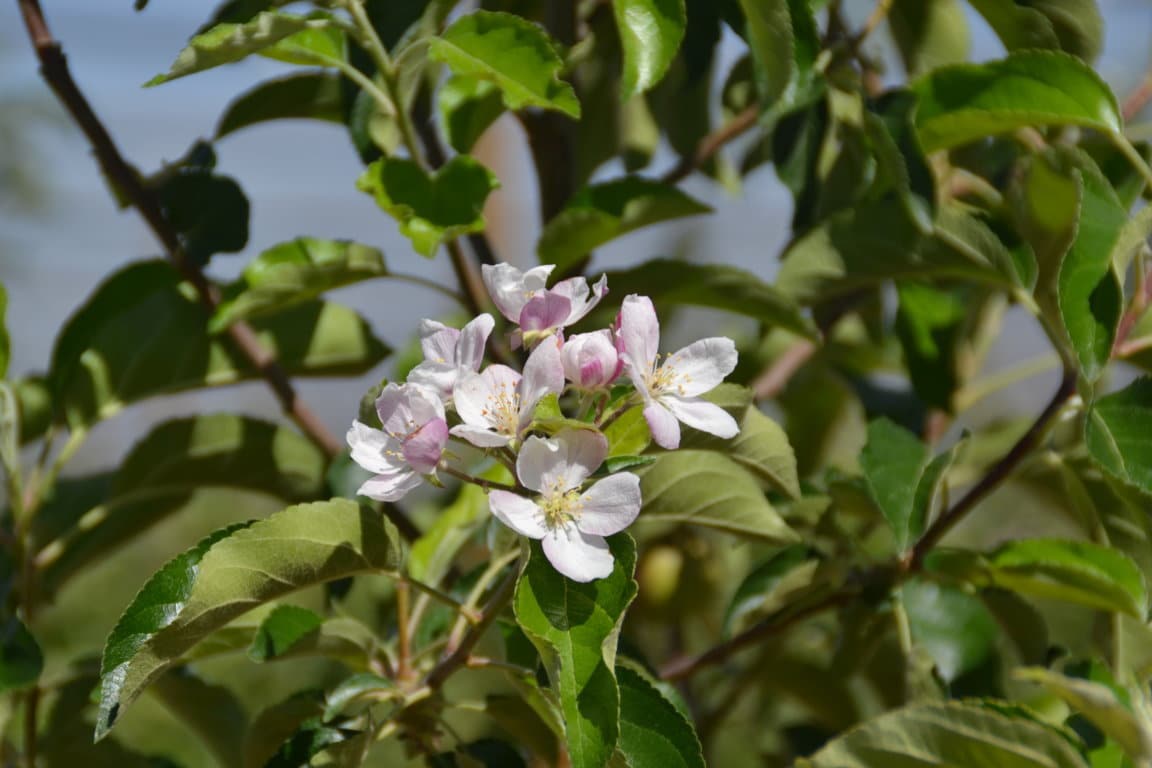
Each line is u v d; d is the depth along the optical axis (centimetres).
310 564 91
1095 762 94
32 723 107
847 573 102
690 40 105
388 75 100
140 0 103
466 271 108
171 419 108
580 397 87
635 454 90
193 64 94
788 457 95
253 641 96
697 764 89
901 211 102
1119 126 99
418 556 104
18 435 111
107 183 111
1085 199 95
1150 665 100
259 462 109
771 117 100
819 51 101
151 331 108
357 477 105
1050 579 98
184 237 107
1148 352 100
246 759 100
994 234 101
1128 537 100
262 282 102
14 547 107
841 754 91
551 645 85
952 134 102
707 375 88
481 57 95
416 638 102
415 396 87
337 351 110
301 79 107
